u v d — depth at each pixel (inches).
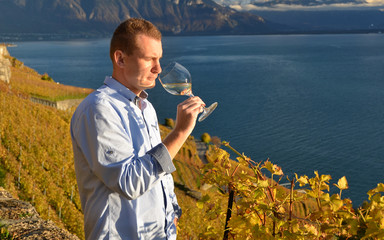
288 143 2839.6
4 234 119.7
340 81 5905.5
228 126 3292.3
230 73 6879.9
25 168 940.0
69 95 2137.1
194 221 313.7
